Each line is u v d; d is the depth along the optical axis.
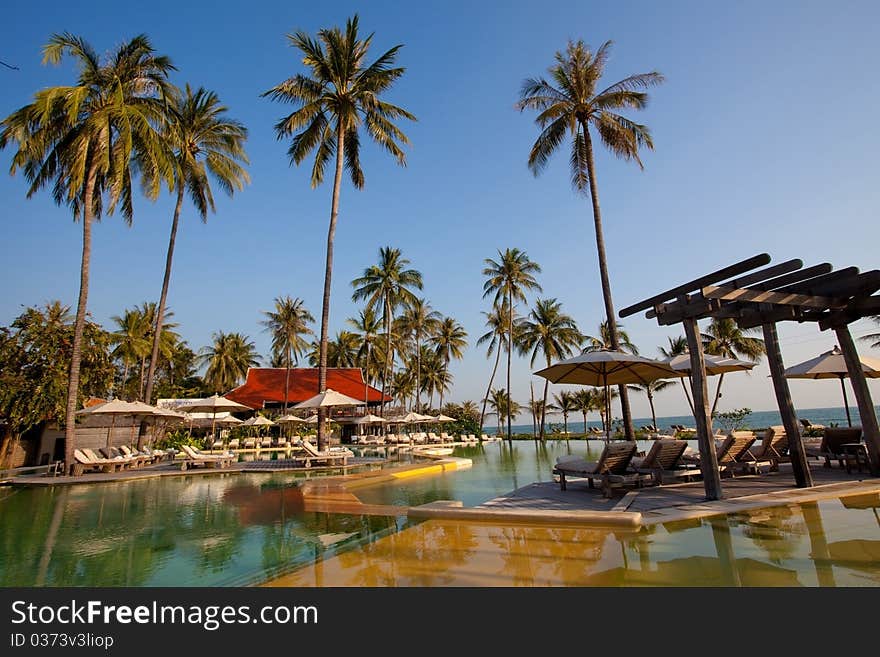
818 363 11.35
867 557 4.28
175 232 23.09
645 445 30.05
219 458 17.03
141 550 5.85
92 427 22.81
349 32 19.77
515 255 40.75
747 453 9.98
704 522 5.91
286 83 18.88
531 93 17.97
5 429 19.52
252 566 5.07
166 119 18.25
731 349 38.44
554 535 5.64
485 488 11.05
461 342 52.12
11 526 7.39
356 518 7.45
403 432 48.69
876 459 8.76
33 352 20.06
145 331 43.66
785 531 5.29
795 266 6.70
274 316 48.34
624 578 4.06
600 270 16.09
